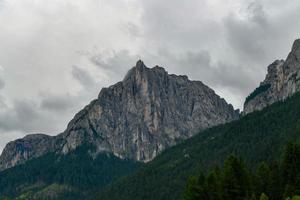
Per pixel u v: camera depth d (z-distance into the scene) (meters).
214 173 169.00
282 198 161.38
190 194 167.62
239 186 162.12
